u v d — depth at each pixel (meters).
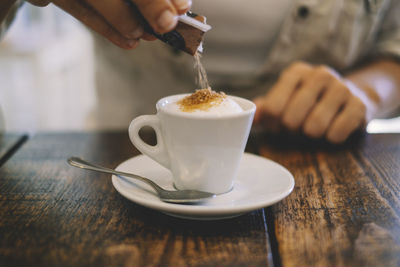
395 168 0.45
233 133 0.34
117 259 0.28
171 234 0.32
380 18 0.72
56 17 1.72
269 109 0.56
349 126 0.52
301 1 0.66
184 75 0.76
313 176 0.43
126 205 0.36
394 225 0.33
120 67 0.79
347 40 0.70
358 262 0.28
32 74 1.62
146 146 0.37
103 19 0.37
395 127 1.23
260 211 0.35
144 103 0.82
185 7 0.33
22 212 0.35
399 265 0.28
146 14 0.32
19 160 0.46
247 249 0.30
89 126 0.84
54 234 0.31
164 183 0.38
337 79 0.54
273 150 0.51
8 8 0.45
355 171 0.44
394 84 0.66
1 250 0.29
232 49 0.72
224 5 0.66
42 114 1.43
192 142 0.34
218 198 0.36
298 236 0.31
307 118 0.54
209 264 0.28
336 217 0.34
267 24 0.69
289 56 0.71
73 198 0.37
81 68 1.72
